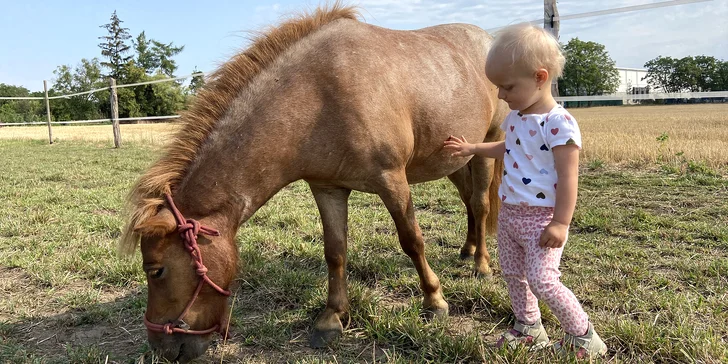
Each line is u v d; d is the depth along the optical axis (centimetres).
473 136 323
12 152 1401
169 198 212
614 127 1678
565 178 202
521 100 211
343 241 282
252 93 234
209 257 214
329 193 278
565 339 229
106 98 6369
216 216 220
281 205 591
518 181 217
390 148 254
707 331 246
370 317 287
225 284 223
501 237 236
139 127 2947
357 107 244
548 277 212
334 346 264
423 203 597
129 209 210
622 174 730
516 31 206
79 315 307
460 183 395
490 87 348
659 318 273
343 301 281
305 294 317
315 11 271
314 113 240
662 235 430
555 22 753
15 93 8444
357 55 254
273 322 289
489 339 267
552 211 215
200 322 217
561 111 208
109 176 869
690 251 388
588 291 313
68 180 835
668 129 1498
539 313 246
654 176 705
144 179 213
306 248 411
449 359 242
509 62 205
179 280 209
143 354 249
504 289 320
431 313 290
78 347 262
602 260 369
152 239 203
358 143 246
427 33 337
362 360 252
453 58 321
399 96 265
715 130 1400
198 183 218
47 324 299
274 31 254
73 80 6662
